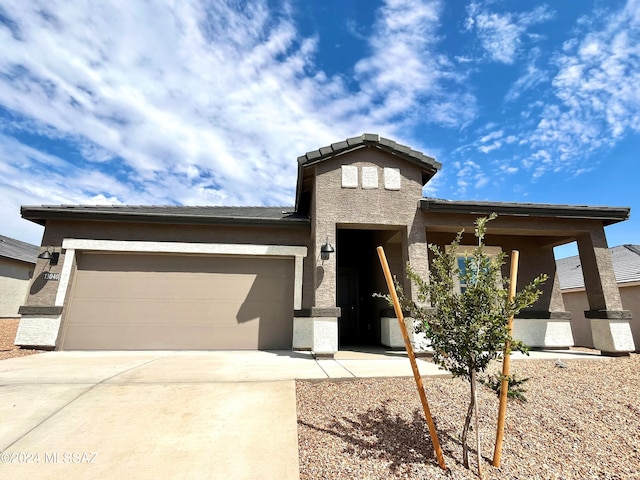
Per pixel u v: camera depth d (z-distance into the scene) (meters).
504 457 3.29
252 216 9.59
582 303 12.76
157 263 8.94
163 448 3.16
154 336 8.49
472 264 3.32
